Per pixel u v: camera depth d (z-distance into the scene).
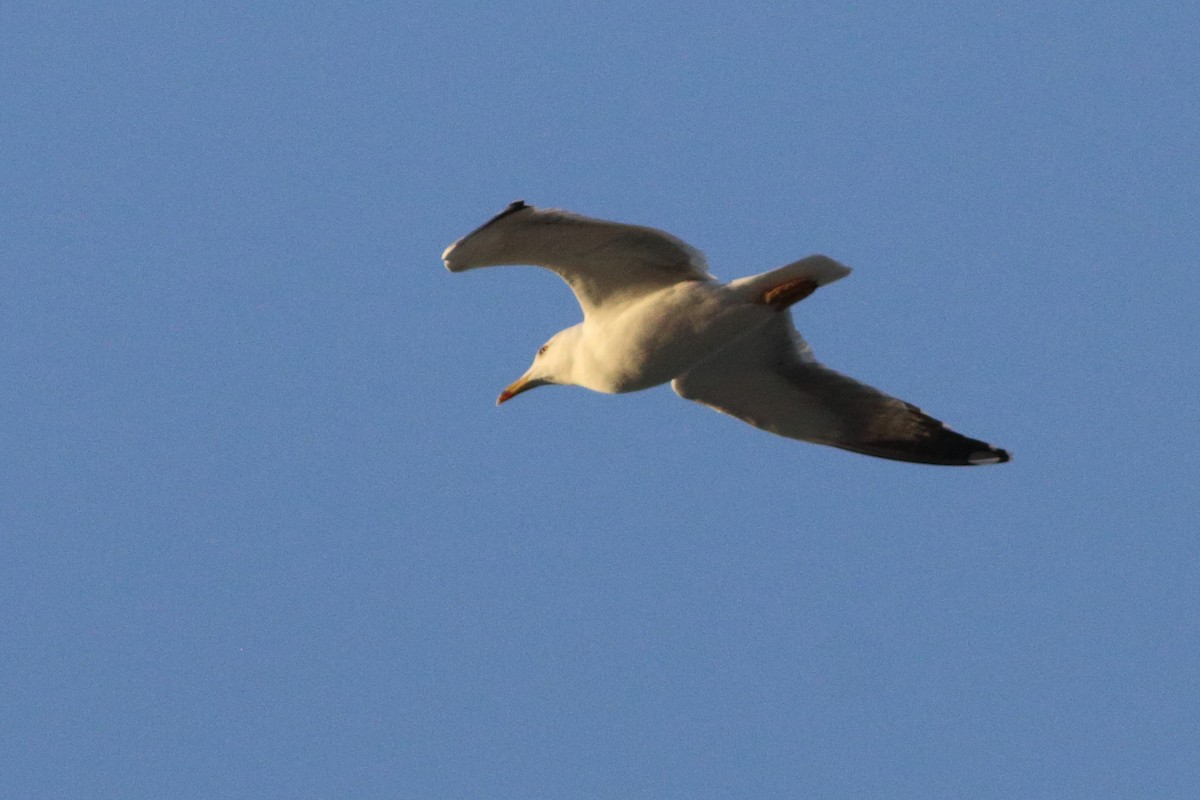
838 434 17.80
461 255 14.50
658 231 14.88
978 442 17.45
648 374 15.87
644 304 15.50
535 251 15.02
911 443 17.64
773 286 15.17
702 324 15.34
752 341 16.53
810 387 17.17
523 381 17.08
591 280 15.57
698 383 17.06
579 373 16.47
